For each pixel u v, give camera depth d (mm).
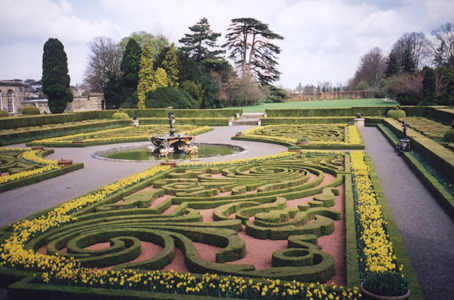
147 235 7531
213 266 5926
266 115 41281
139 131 31078
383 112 37781
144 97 47938
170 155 20031
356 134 24016
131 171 15125
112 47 68875
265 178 12477
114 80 54031
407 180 12609
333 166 14273
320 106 53812
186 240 7035
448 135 18531
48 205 10531
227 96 57594
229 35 61188
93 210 9414
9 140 25953
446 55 65562
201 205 9789
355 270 5754
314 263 6266
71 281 5668
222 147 22812
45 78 46125
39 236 7559
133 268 6039
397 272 5570
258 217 8219
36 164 16109
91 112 41875
